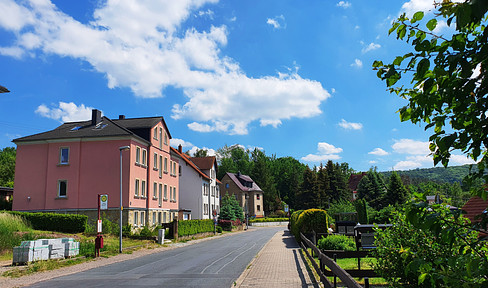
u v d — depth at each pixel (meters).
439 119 2.83
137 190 34.50
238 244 29.66
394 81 2.92
